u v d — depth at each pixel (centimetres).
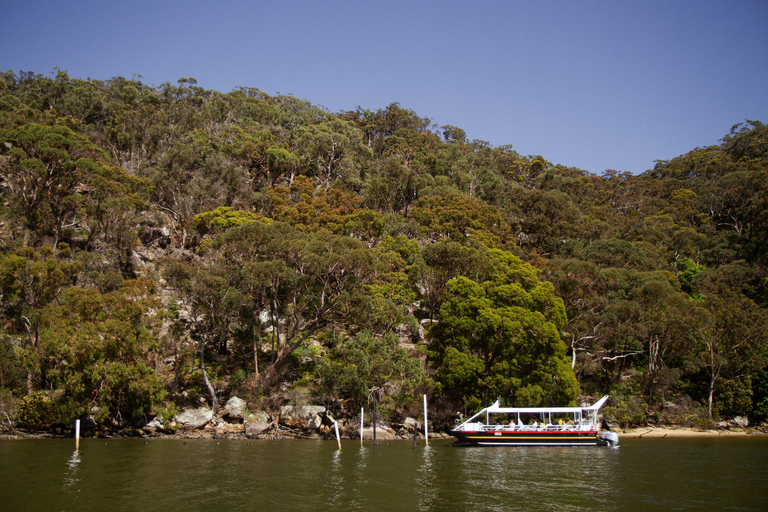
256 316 5416
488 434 4531
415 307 6706
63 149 7056
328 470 3328
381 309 5203
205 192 8225
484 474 3297
